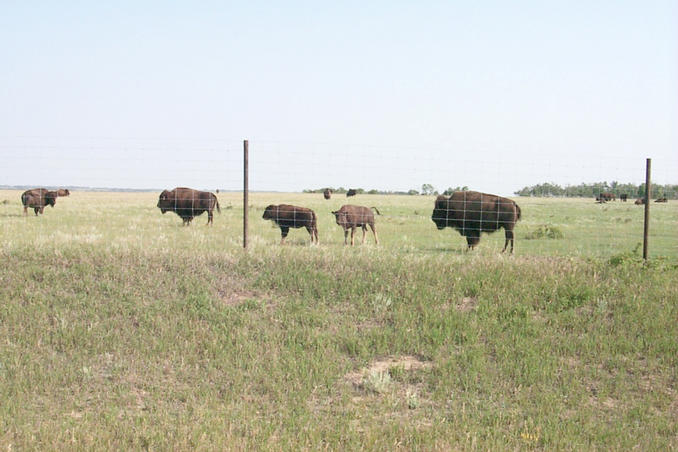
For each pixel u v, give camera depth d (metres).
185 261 11.73
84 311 9.82
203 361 8.41
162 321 9.56
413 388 7.82
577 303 10.42
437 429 6.48
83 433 6.11
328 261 11.88
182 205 24.97
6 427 6.24
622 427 6.72
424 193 119.19
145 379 7.84
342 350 8.96
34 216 28.11
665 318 9.80
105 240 14.73
